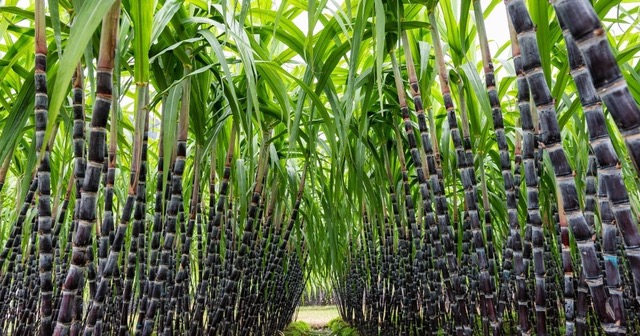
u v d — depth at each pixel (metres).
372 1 1.33
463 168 1.58
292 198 3.19
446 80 1.60
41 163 1.21
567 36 0.75
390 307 3.40
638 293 0.65
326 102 3.17
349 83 1.39
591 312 2.62
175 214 1.73
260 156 2.56
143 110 1.47
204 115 2.04
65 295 1.01
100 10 0.77
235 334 2.84
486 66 1.51
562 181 0.85
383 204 3.05
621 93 0.60
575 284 2.62
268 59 1.88
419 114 1.74
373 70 1.87
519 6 0.90
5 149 1.27
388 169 2.79
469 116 2.04
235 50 1.90
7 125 1.30
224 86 2.00
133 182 1.43
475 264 2.35
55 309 2.62
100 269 1.37
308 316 8.41
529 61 0.89
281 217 3.48
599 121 0.70
